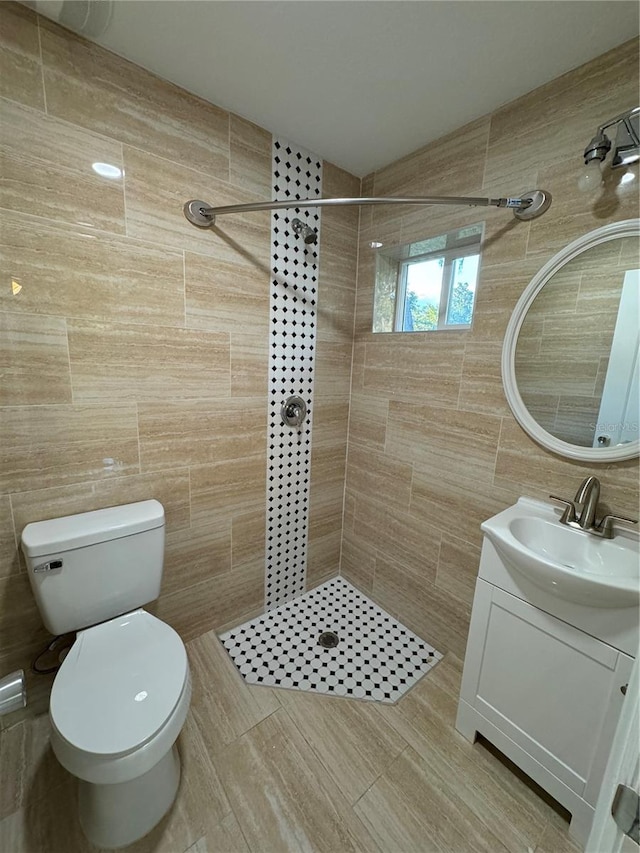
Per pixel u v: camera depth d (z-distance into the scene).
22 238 1.04
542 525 1.20
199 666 1.56
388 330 1.76
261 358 1.61
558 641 1.01
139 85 1.14
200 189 1.32
